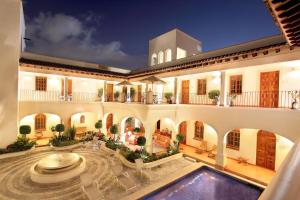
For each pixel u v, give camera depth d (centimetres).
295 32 497
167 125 1841
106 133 1844
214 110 1208
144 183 881
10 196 759
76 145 1406
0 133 1203
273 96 1150
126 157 1131
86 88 2034
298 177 148
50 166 917
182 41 2280
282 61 935
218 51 1429
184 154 1364
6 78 1220
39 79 1734
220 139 1160
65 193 791
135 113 1422
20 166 1042
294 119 869
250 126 1027
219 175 995
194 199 769
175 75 1505
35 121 1684
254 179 979
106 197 761
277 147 1104
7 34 1215
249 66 1066
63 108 1614
